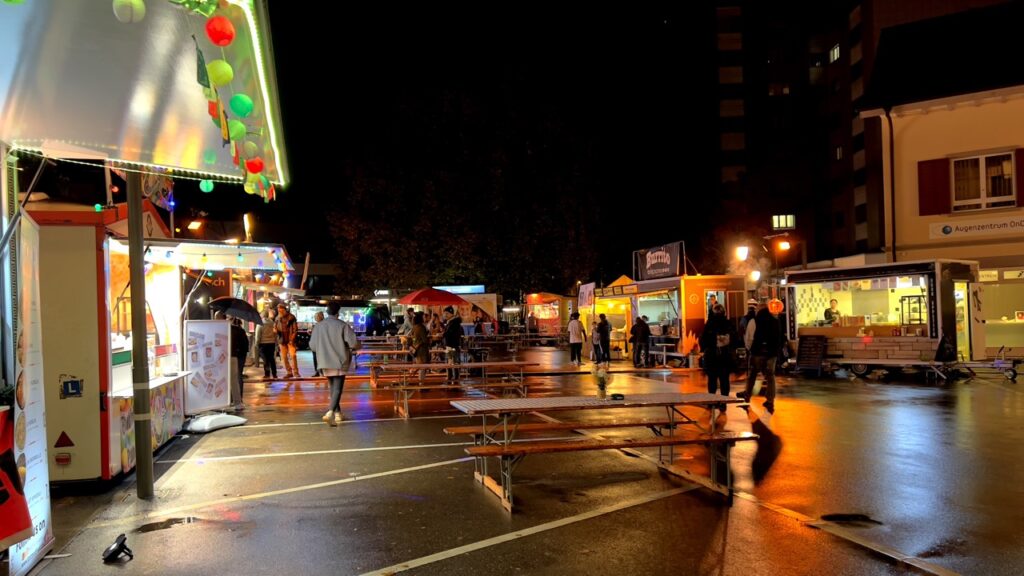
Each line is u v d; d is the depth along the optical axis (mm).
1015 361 16625
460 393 15383
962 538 5430
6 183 4996
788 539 5422
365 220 33375
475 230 33062
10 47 4094
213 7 3465
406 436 9992
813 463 7969
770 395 11602
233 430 10539
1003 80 20609
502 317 40688
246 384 17625
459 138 33188
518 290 36875
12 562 4531
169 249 9766
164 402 9141
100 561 5086
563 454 8594
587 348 26938
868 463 7949
